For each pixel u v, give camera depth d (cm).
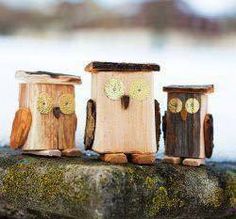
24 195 97
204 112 100
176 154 100
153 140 96
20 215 100
